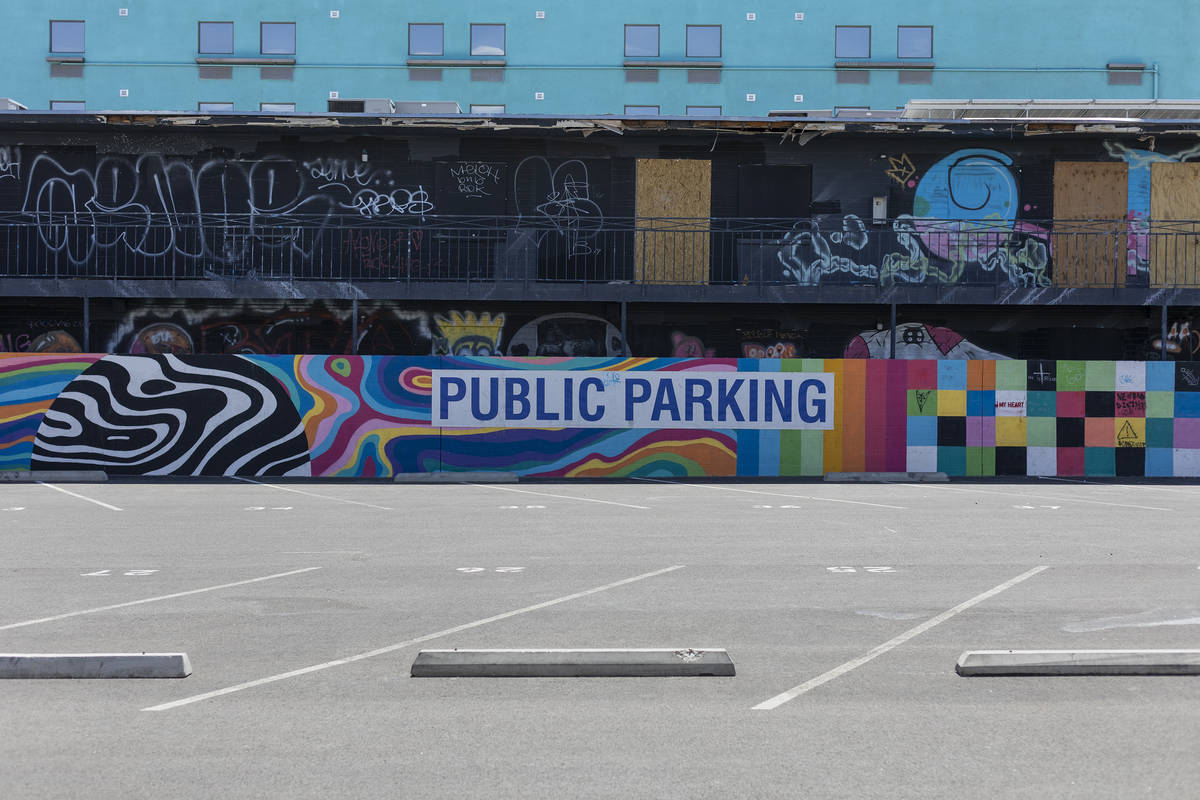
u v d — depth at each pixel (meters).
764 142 25.98
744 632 7.79
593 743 5.37
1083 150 25.98
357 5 38.44
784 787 4.79
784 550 11.84
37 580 9.90
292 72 38.34
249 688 6.34
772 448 21.84
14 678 6.55
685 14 38.38
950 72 38.22
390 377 21.62
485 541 12.53
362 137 25.95
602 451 21.77
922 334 26.14
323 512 15.55
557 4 38.41
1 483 20.17
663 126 25.44
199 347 25.89
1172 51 38.00
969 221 25.97
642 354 26.11
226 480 20.86
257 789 4.77
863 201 26.03
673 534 13.17
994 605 8.78
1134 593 9.31
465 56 38.28
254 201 25.86
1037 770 5.01
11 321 25.84
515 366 21.73
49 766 5.05
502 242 25.84
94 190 25.75
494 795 4.70
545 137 25.92
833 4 38.38
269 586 9.59
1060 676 6.64
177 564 10.84
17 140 25.70
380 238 25.83
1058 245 25.94
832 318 26.16
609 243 25.91
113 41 38.31
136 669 6.59
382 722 5.71
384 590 9.40
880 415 21.88
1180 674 6.66
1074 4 38.09
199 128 25.67
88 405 21.38
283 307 25.95
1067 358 26.08
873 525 14.11
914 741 5.41
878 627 7.96
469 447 21.61
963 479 21.69
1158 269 25.84
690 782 4.85
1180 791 4.76
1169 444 22.00
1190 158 26.02
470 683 6.46
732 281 25.88
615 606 8.71
